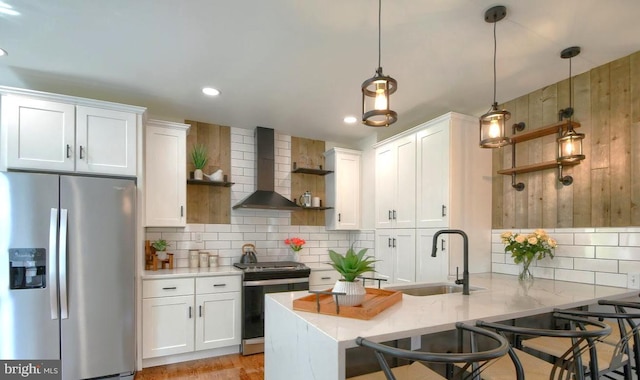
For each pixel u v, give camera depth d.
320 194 4.30
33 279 2.27
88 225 2.43
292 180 4.15
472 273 2.85
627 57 2.15
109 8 1.72
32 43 2.05
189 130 3.58
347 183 4.15
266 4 1.70
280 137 4.11
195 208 3.58
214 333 3.02
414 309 1.51
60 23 1.85
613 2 1.65
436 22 1.84
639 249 2.03
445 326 1.28
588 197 2.31
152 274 2.86
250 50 2.15
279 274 3.27
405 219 3.28
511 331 1.23
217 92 2.83
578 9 1.71
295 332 1.40
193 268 3.34
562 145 2.38
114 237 2.52
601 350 1.66
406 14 1.77
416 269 3.10
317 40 2.03
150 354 2.76
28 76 2.51
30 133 2.40
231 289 3.12
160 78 2.56
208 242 3.61
